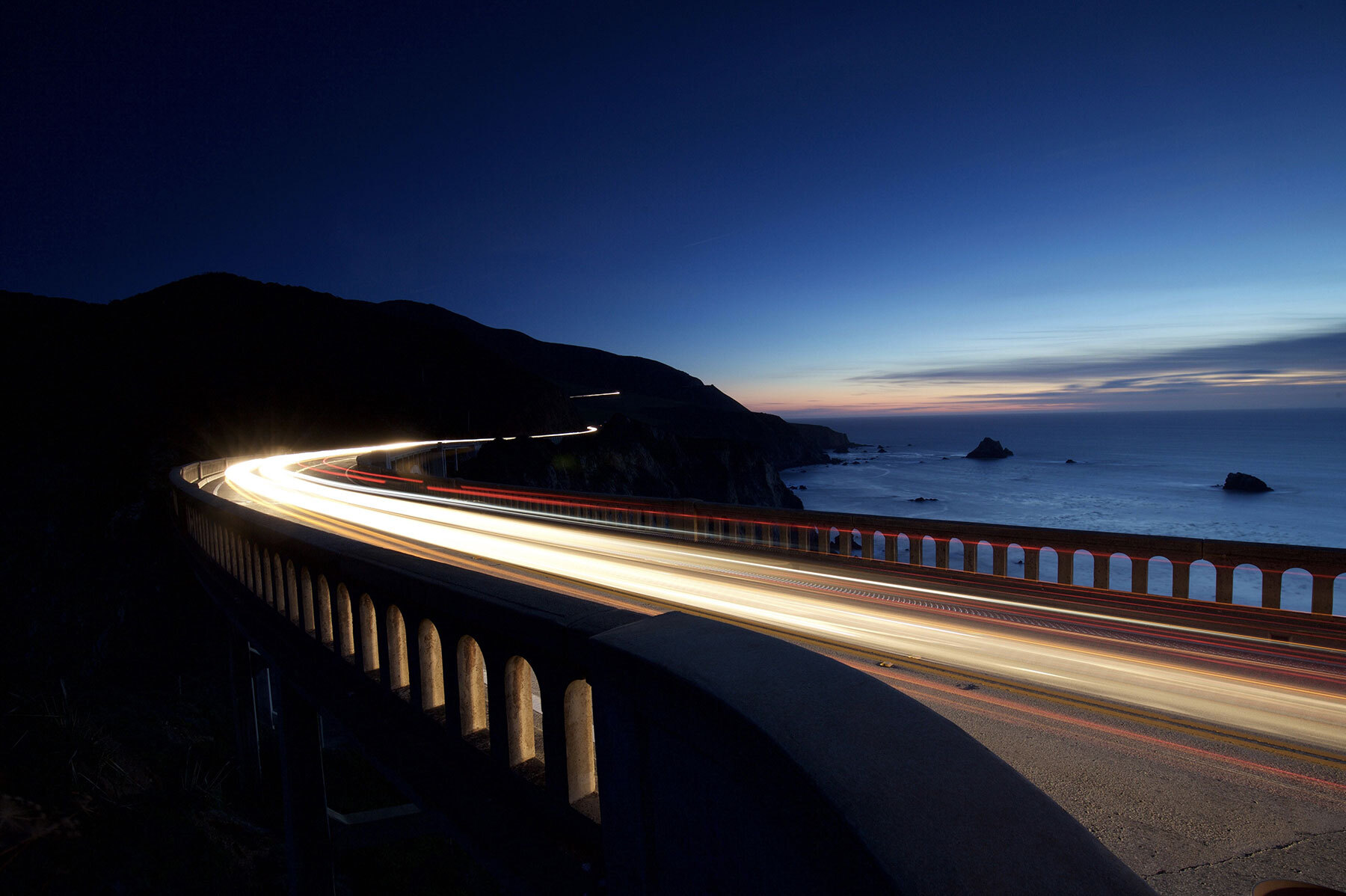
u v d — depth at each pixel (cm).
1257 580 4022
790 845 134
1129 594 792
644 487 9838
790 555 1154
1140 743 419
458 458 9638
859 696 158
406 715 387
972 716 470
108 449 4519
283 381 11506
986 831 112
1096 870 105
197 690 2822
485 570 1129
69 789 959
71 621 2991
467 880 1683
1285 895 212
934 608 796
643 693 188
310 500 2506
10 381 6138
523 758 311
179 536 1861
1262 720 453
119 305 11512
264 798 1627
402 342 15675
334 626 472
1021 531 884
